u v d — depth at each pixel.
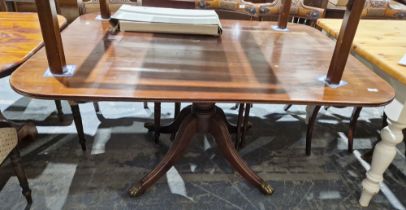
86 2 1.62
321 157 1.67
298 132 1.88
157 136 1.67
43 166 1.47
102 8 1.36
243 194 1.40
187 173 1.50
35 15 1.47
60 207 1.27
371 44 1.25
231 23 1.49
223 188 1.43
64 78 0.84
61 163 1.50
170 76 0.90
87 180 1.41
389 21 1.63
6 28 1.28
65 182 1.39
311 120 1.60
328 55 1.15
